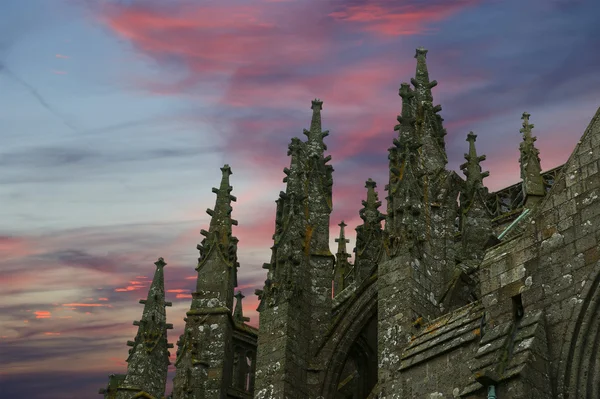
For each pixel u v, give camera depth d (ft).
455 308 128.36
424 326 121.49
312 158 164.86
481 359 100.58
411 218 131.95
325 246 156.66
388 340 123.13
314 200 160.76
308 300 151.02
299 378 143.43
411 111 147.74
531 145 191.21
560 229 103.81
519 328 101.40
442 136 150.20
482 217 147.84
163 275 200.85
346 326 148.36
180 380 159.74
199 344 163.43
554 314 100.17
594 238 100.83
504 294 104.99
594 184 103.35
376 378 153.38
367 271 166.71
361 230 174.29
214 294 168.04
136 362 189.67
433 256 131.85
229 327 167.73
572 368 96.37
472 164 159.74
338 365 146.20
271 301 148.25
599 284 98.32
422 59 159.12
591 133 106.32
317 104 174.70
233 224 176.35
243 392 169.48
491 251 109.50
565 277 101.09
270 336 145.79
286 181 161.99
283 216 156.25
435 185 139.95
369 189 186.29
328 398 144.05
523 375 95.86
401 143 140.46
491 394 96.58
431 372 112.06
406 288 125.49
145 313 195.31
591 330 97.19
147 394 182.09
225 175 182.09
